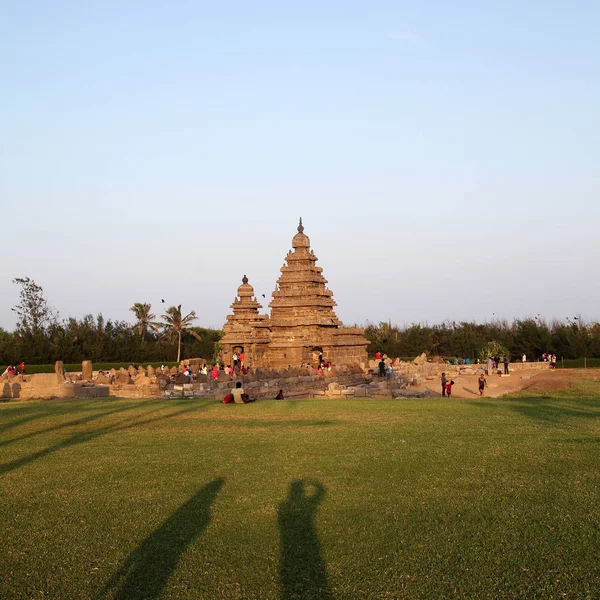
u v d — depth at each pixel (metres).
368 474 18.92
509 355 99.00
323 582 12.40
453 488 17.44
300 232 74.94
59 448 23.38
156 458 21.53
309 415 29.83
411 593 11.89
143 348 99.88
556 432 24.64
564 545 13.58
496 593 11.80
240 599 11.90
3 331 101.88
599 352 98.62
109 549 14.08
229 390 39.88
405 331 124.00
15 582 12.63
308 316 71.44
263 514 15.90
